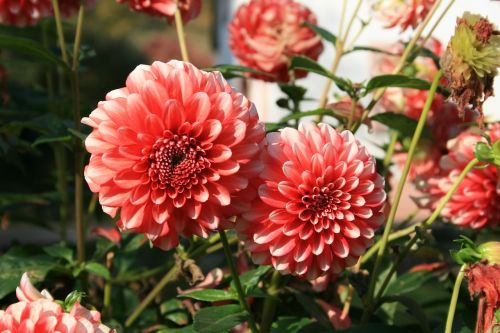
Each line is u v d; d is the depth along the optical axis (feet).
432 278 3.01
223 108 2.03
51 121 2.88
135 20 17.92
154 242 2.10
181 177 2.02
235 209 2.09
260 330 2.58
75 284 2.91
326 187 2.12
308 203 2.12
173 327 2.86
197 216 2.05
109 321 2.77
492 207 2.73
